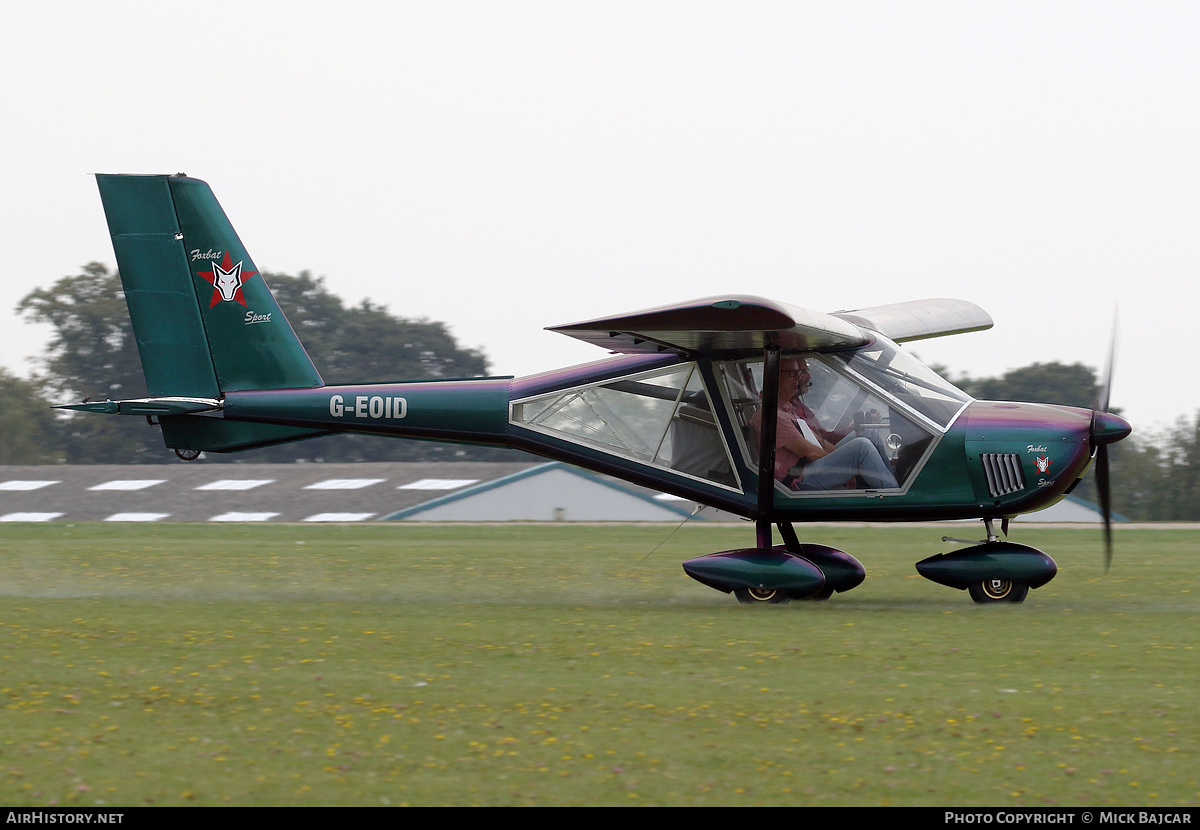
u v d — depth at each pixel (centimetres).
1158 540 8331
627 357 4225
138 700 2456
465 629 3409
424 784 1919
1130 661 2864
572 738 2172
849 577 4219
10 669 2772
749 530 9906
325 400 4459
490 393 4319
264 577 5244
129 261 4550
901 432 3897
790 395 3988
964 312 5272
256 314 4528
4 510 14312
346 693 2523
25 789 1886
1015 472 3816
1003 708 2392
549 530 10106
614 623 3525
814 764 2027
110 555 6588
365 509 14000
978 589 3991
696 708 2392
